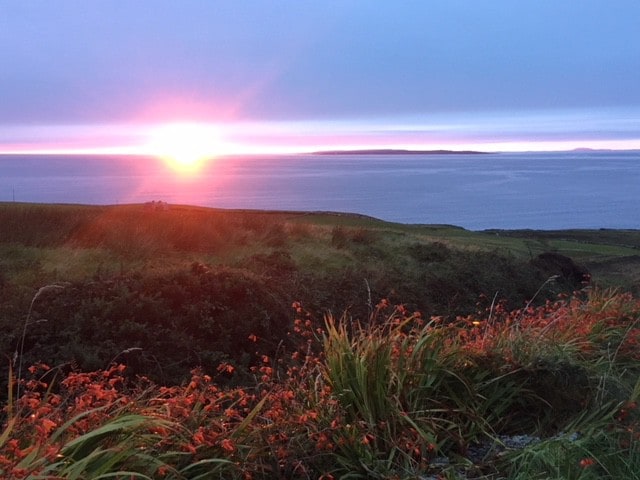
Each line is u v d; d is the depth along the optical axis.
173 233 14.84
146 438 2.98
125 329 7.02
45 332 6.79
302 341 7.72
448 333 4.90
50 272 10.73
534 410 4.30
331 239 17.66
